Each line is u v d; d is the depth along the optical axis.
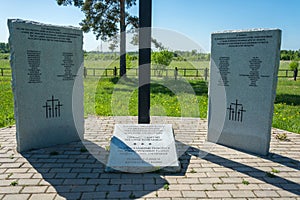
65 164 3.73
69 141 4.74
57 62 4.41
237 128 4.46
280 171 3.56
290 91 12.72
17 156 3.99
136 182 3.22
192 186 3.12
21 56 3.97
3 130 5.37
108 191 3.00
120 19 13.16
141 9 4.23
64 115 4.63
